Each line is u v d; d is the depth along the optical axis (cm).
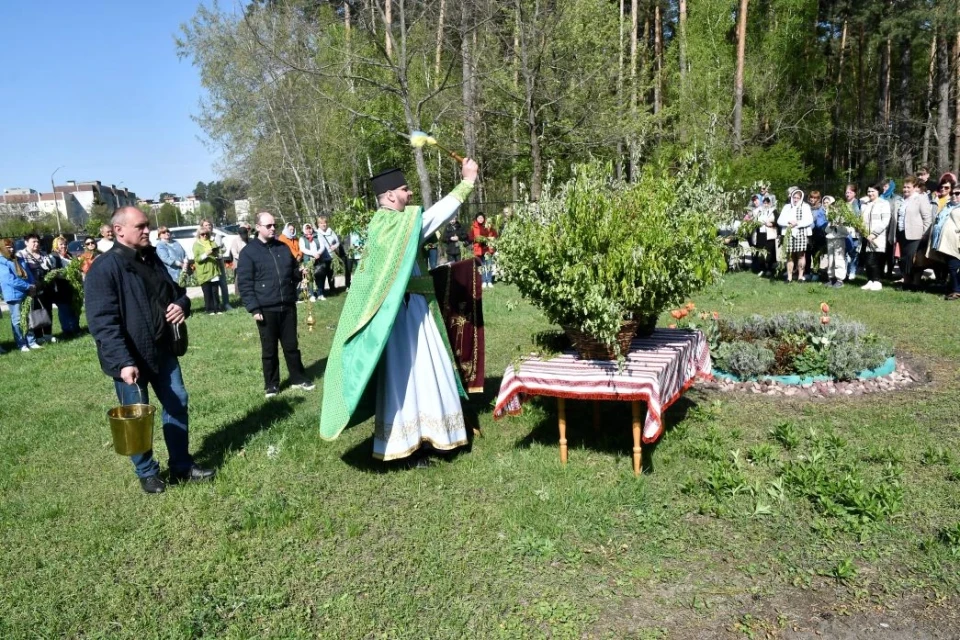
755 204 1445
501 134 2258
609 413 561
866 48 3425
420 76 2294
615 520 390
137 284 436
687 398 598
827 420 528
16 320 1091
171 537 400
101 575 364
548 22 1931
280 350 923
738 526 377
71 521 427
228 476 473
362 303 455
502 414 456
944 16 2191
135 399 443
